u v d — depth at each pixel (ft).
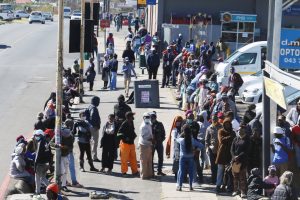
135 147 89.86
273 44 66.13
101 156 89.04
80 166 83.56
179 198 71.97
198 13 208.23
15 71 181.78
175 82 147.33
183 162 74.13
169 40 199.00
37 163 72.59
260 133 71.51
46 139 74.59
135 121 111.04
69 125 77.66
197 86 108.68
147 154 80.23
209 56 148.56
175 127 79.82
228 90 93.66
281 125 69.77
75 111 122.31
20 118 119.03
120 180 80.18
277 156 68.18
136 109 122.31
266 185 64.59
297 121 77.46
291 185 60.03
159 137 80.74
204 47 164.14
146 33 201.26
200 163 80.18
